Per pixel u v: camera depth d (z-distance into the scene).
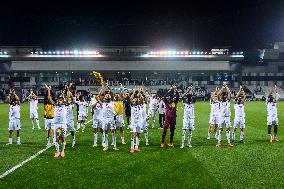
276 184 9.65
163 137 16.12
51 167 11.84
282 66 78.38
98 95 16.09
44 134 20.86
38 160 13.03
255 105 51.28
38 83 75.44
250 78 78.19
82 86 71.12
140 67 74.88
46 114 16.12
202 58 73.94
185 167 11.73
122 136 17.16
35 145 16.66
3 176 10.69
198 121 28.78
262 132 21.19
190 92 16.33
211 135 20.17
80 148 15.77
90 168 11.66
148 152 14.62
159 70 75.12
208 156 13.61
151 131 22.45
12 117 16.88
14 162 12.68
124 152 14.66
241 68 77.06
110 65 74.75
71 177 10.51
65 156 13.81
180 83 74.50
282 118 30.53
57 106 13.91
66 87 16.08
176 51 74.44
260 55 78.31
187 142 17.48
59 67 73.81
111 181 10.03
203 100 70.12
